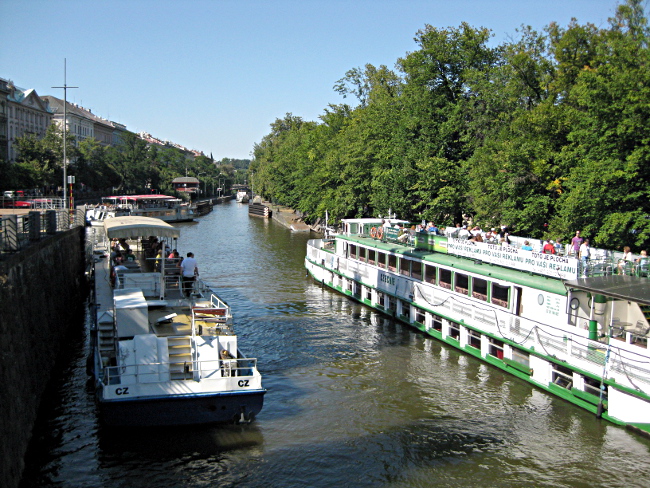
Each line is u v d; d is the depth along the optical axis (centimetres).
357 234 3872
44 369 1981
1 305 1453
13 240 1872
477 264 2545
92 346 2333
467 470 1512
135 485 1423
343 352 2488
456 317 2520
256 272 4594
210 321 1900
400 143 4794
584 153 3008
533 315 2109
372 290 3338
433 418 1819
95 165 11194
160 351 1616
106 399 1554
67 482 1430
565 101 3428
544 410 1870
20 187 7425
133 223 2302
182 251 5869
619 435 1692
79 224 4197
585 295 1900
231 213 13538
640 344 1731
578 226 2858
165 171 17238
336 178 6800
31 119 11488
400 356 2430
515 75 3791
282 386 2084
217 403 1631
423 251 2977
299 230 8188
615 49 2831
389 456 1578
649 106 2581
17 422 1454
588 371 1845
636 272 2095
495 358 2278
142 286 2173
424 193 4288
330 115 8200
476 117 4241
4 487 1246
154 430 1653
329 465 1528
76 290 3494
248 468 1505
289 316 3134
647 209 2823
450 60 4456
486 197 3575
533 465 1537
